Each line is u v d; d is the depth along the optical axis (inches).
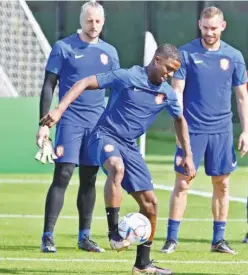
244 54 2842.0
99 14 1032.2
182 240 1127.0
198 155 1039.6
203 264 940.6
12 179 1860.2
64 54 1033.5
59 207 1027.9
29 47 2409.0
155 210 845.2
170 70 847.1
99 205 1476.4
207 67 1029.2
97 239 1126.4
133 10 2866.6
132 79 852.6
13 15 2405.3
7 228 1202.0
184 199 1041.5
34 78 2409.0
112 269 896.9
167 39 2891.2
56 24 2807.6
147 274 844.0
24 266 908.6
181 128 877.2
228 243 1088.8
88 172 1041.5
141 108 858.1
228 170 1042.1
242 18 2839.6
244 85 1051.9
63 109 818.2
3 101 1978.3
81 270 888.3
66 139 1034.1
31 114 1985.7
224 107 1041.5
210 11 1021.8
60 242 1091.9
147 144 2684.5
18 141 1982.0
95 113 1042.1
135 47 2864.2
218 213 1042.1
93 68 1035.9
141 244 834.2
